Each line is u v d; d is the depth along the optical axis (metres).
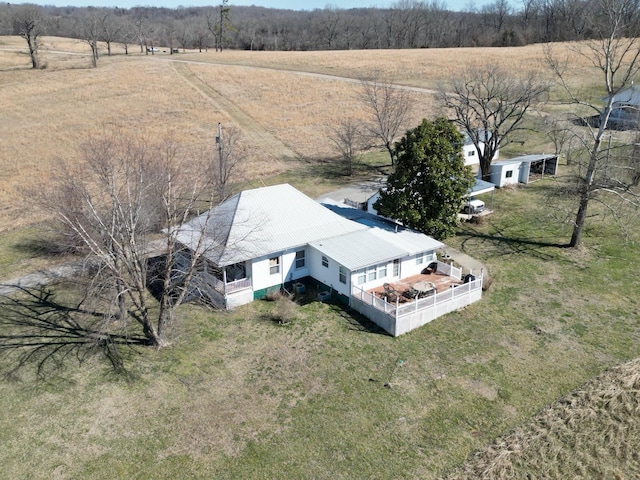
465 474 18.75
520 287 30.84
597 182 36.19
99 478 18.53
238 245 28.64
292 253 30.12
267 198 32.34
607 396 22.30
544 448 19.92
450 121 37.28
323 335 26.36
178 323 27.09
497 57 96.50
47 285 31.30
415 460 19.36
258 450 19.72
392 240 30.97
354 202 41.81
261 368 24.00
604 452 19.95
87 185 43.56
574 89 71.25
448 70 90.12
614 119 58.28
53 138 61.78
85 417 21.17
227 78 93.12
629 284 31.02
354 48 156.62
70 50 135.62
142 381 23.12
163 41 167.12
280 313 27.56
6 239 37.62
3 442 20.00
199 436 20.31
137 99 79.31
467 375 23.61
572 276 31.97
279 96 81.75
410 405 21.88
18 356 24.69
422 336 26.39
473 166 53.59
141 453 19.56
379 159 55.97
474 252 35.16
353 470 18.92
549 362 24.48
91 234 28.75
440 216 32.59
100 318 27.70
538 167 50.09
